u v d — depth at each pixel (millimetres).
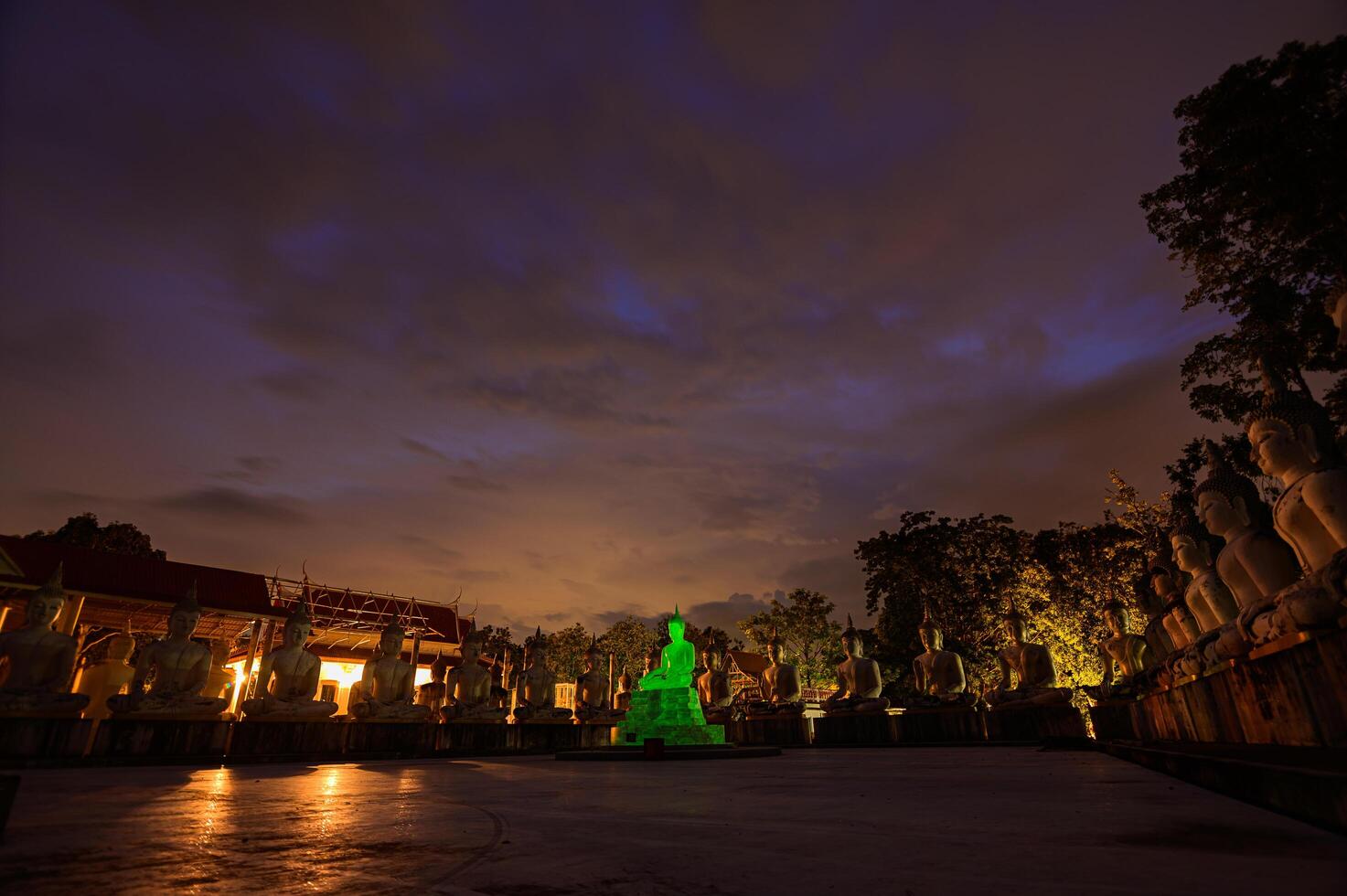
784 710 27734
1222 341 23828
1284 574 7445
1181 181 22219
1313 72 18672
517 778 11125
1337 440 6707
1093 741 17188
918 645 43469
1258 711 6996
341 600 36875
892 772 11086
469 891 3283
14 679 15312
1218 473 8570
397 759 20375
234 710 31938
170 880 3553
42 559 24844
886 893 3004
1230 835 4113
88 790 9039
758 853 4074
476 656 25234
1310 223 20047
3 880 3598
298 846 4555
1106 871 3252
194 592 18766
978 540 43281
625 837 4758
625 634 79125
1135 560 36031
